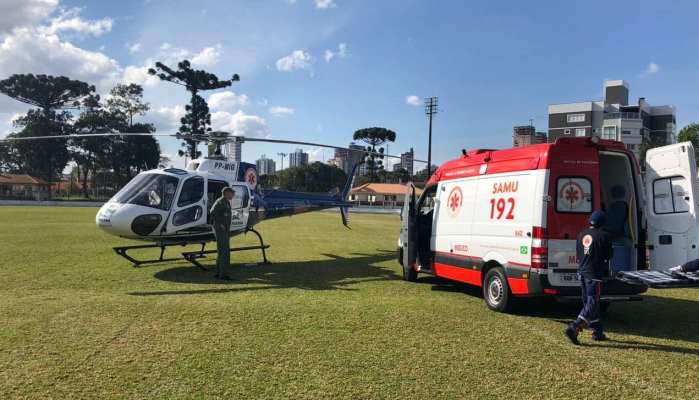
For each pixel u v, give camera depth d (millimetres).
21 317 6152
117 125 78438
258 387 4152
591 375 4625
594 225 5895
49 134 75000
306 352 5078
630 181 7359
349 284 9523
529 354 5219
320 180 86875
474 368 4734
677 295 9164
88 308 6711
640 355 5277
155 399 3881
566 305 7914
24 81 78000
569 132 79688
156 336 5492
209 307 6973
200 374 4410
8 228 19938
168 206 10469
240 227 11984
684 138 51500
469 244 8133
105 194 80375
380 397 4020
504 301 7152
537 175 6836
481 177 8086
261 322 6191
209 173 11500
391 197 81938
